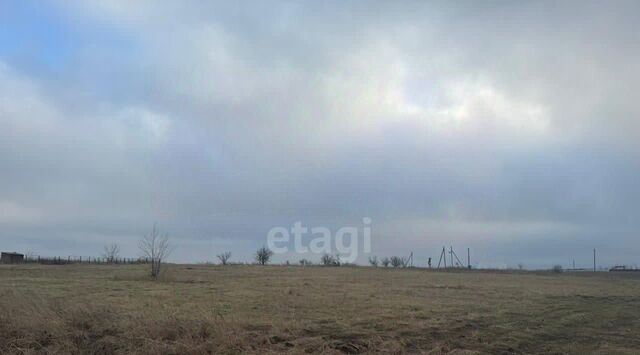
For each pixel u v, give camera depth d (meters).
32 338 11.32
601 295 32.94
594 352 13.41
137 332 11.87
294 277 45.41
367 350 11.96
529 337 15.08
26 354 10.42
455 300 24.84
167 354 10.69
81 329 12.29
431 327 15.41
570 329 17.30
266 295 24.73
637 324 19.50
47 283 30.69
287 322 14.66
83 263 80.88
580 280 56.94
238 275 47.59
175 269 55.84
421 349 12.49
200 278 40.59
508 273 76.94
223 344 11.25
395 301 23.02
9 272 45.34
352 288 31.80
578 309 23.66
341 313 17.81
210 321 12.78
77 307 14.02
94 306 15.48
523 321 18.30
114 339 11.50
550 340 15.12
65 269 53.62
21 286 27.50
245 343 11.55
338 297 24.36
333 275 51.41
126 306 17.31
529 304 24.41
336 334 13.37
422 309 19.97
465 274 66.06
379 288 32.41
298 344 11.86
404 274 59.09
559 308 23.45
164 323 12.36
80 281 33.28
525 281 49.16
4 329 11.82
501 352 12.85
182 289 27.72
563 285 43.66
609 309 24.42
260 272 55.50
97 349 11.04
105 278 37.12
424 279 47.16
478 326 16.47
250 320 14.73
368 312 18.33
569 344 14.54
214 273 50.59
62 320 12.41
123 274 42.44
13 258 85.25
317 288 30.91
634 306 26.58
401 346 12.43
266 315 16.53
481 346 13.23
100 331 12.20
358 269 73.56
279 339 12.41
